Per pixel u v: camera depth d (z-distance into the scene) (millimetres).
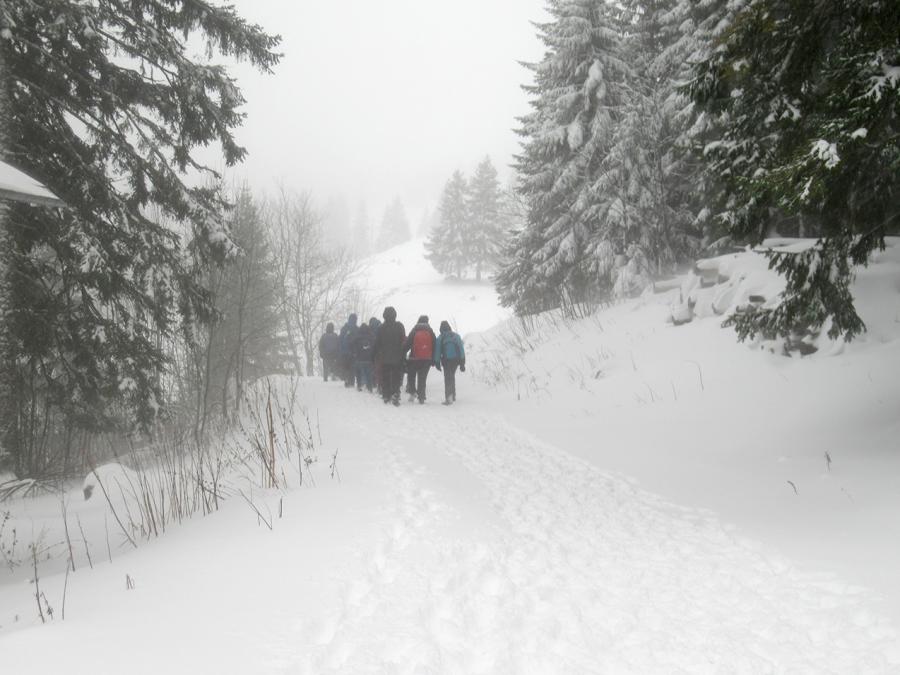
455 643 2873
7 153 7535
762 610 3168
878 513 4223
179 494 6094
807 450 5906
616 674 2609
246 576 3506
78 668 2324
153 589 3334
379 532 4277
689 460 6480
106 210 8859
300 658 2555
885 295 7535
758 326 6094
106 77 8773
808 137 4930
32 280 8531
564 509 5121
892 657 2619
